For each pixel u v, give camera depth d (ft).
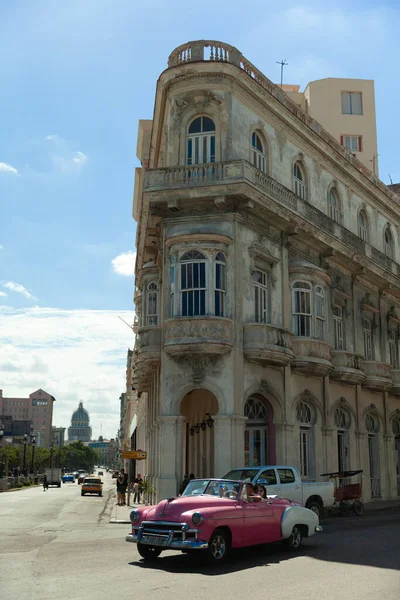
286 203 89.35
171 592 33.01
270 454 84.94
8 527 72.33
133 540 42.80
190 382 77.97
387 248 133.08
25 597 31.94
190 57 88.22
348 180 116.98
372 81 163.43
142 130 152.05
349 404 104.58
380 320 121.08
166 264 82.17
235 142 85.61
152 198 81.20
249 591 33.22
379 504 104.42
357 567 40.68
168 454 76.74
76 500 143.64
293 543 48.47
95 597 31.89
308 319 91.61
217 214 81.76
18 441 464.24
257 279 86.07
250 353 79.10
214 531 41.88
